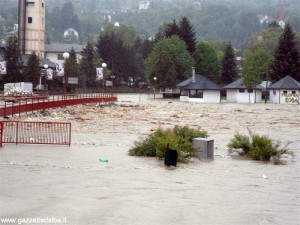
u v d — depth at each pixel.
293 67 114.81
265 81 124.75
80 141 29.25
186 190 14.95
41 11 144.12
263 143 24.64
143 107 75.38
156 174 18.02
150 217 11.31
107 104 77.56
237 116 59.47
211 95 105.00
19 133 30.78
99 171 18.00
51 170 17.59
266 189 15.75
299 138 35.94
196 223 10.95
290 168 21.14
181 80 122.88
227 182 16.84
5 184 14.52
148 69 125.12
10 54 101.56
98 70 79.56
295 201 13.89
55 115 49.00
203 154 23.55
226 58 143.88
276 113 66.50
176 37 126.19
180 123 47.88
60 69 63.25
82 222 10.60
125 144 28.59
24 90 74.31
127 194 13.87
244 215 11.91
